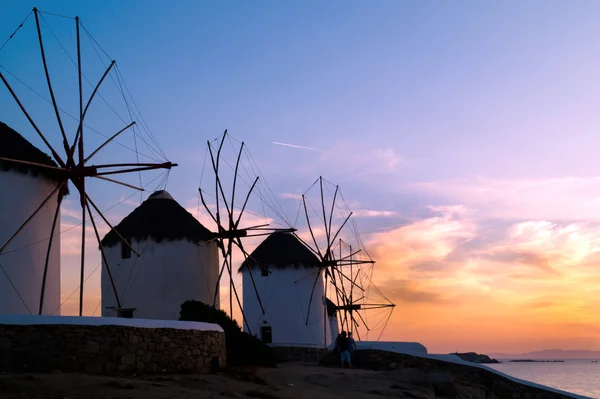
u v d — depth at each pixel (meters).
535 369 162.12
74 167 21.00
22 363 15.58
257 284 43.00
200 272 31.91
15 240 21.88
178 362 18.55
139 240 31.08
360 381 21.45
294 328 41.88
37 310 22.34
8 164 21.88
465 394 22.88
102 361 16.41
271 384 19.03
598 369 163.38
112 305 30.89
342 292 46.28
